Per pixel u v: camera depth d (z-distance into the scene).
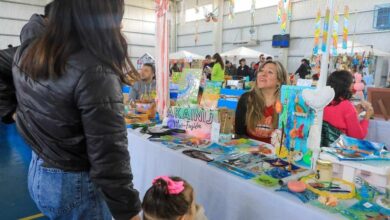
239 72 8.93
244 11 11.31
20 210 2.29
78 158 0.81
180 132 1.80
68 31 0.72
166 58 2.14
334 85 1.68
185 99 1.97
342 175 1.08
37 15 0.91
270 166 1.22
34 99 0.76
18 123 0.83
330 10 1.14
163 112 2.15
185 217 0.91
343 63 6.49
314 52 1.70
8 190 2.61
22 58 0.78
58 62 0.70
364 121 2.09
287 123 1.31
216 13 12.12
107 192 0.77
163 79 2.17
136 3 13.77
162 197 0.88
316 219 0.85
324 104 1.14
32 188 0.87
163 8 2.11
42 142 0.79
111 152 0.74
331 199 0.90
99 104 0.71
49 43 0.71
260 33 10.90
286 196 0.95
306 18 9.39
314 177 1.09
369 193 0.95
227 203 1.13
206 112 1.70
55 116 0.75
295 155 1.27
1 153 3.62
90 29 0.72
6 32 10.77
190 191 0.93
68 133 0.76
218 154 1.39
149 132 1.79
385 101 2.61
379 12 7.63
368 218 0.82
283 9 3.69
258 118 1.80
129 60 0.82
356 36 8.23
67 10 0.71
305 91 1.19
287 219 0.93
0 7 10.55
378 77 7.63
